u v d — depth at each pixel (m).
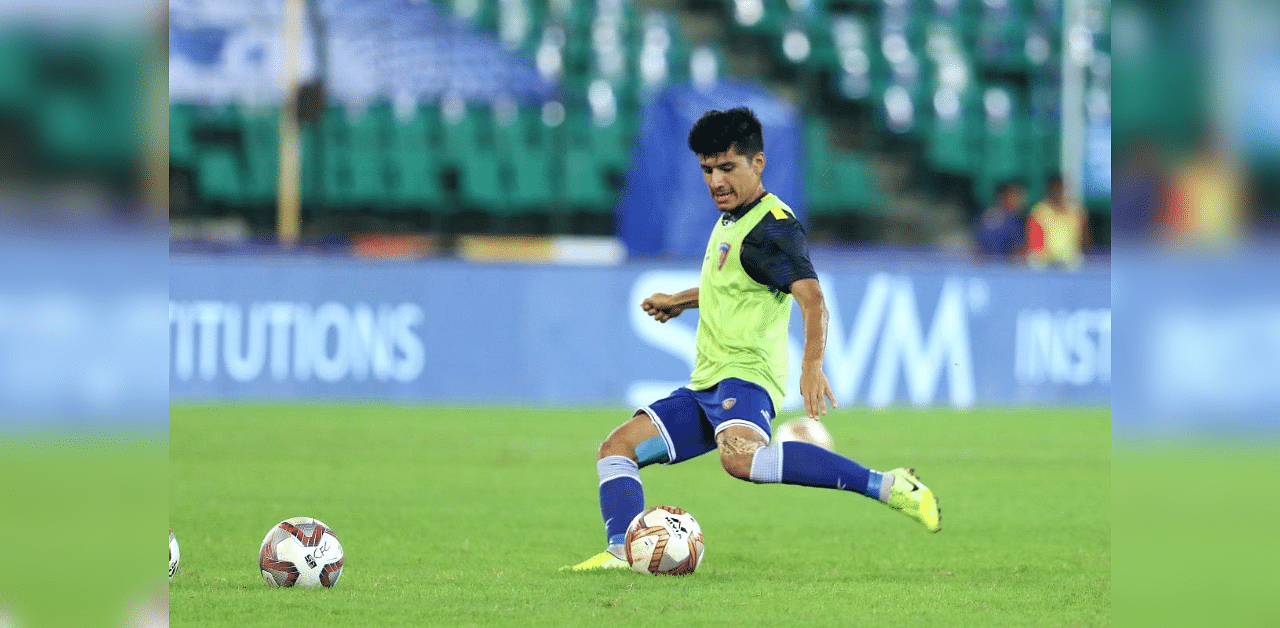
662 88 53.62
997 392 49.44
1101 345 50.19
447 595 14.97
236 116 61.25
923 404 48.84
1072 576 17.03
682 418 17.52
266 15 61.56
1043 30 67.12
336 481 28.17
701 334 17.67
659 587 15.66
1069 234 52.84
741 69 66.88
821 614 13.91
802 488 28.42
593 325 47.88
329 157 61.84
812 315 16.28
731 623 13.34
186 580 15.94
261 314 46.34
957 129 66.31
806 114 65.88
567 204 62.84
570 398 47.69
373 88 62.44
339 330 46.81
